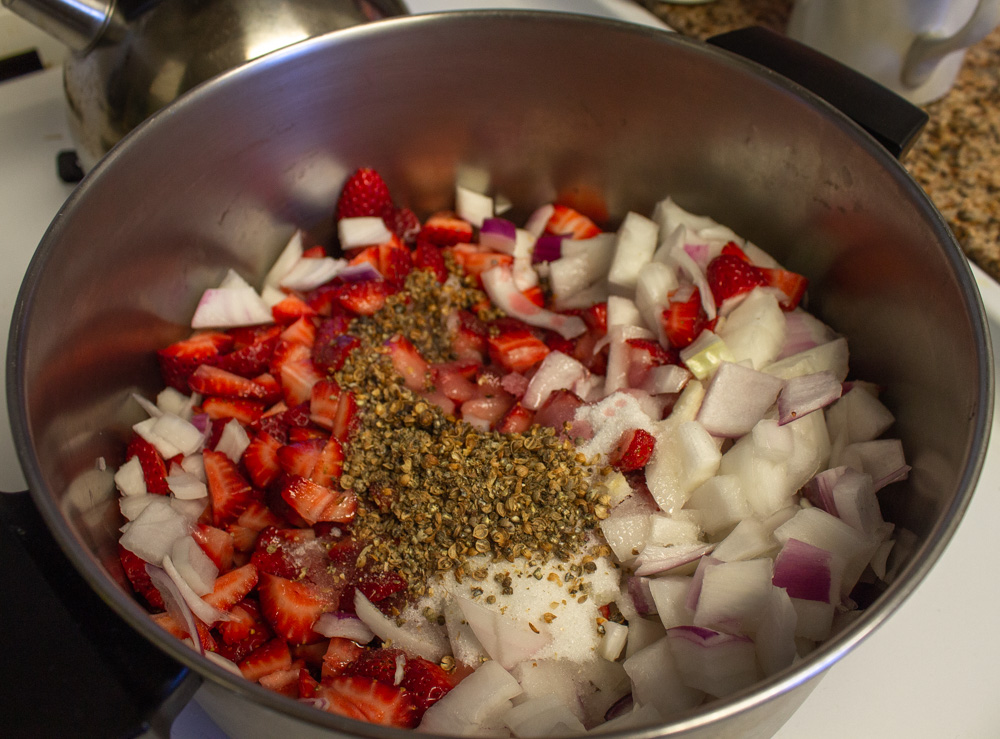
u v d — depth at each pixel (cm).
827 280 28
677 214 31
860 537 23
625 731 15
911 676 21
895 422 25
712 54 26
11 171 32
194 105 25
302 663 23
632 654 23
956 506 17
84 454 23
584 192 32
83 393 23
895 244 24
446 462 25
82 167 31
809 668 15
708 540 25
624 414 26
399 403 27
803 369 27
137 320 26
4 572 18
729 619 22
